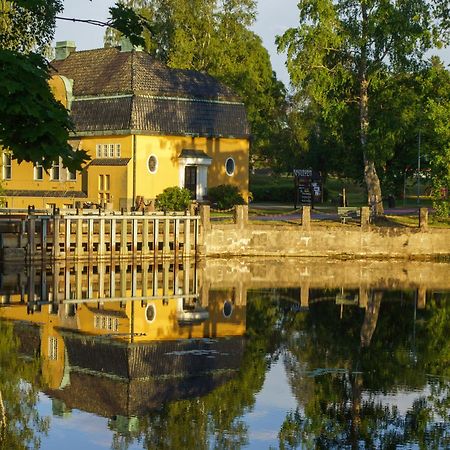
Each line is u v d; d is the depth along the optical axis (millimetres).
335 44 57750
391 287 47062
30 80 15570
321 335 33875
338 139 66188
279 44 58969
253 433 22047
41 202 66500
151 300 42000
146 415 23375
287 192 90125
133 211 54938
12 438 21391
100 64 68500
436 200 59000
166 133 63688
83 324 35312
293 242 57688
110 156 64062
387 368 28469
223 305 40625
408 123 60281
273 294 44062
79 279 48531
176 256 55344
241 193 68500
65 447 20797
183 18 90000
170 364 28594
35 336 32688
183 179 65000
